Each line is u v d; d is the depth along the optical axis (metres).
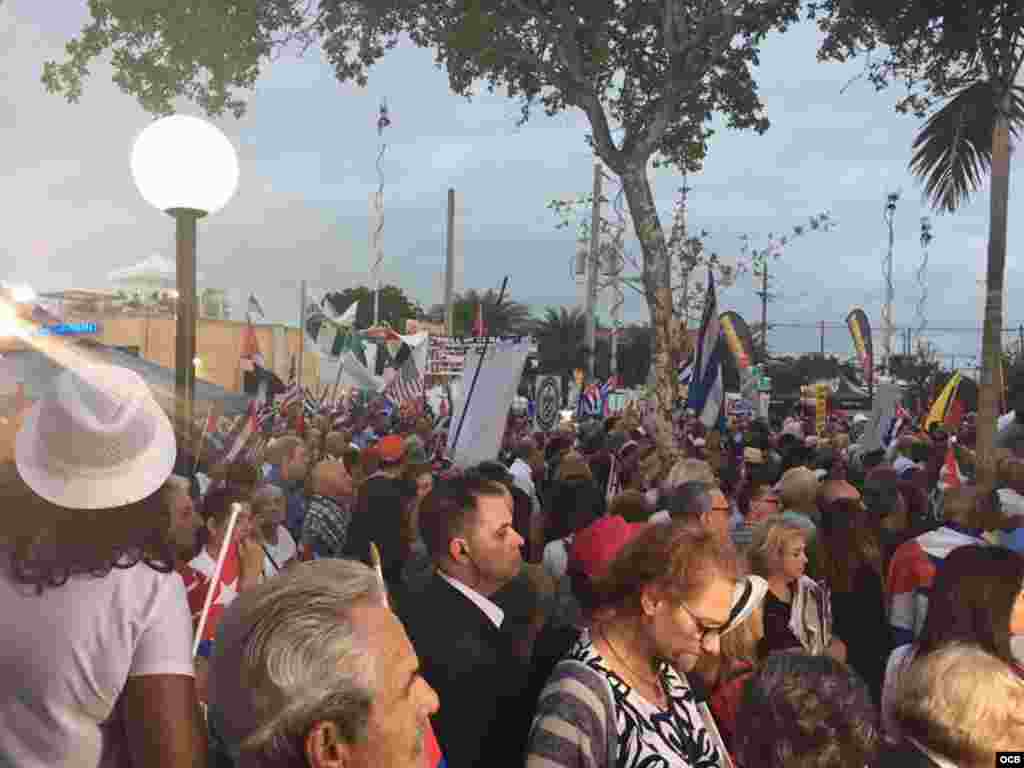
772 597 4.55
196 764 1.69
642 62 11.62
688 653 2.54
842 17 10.49
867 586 5.39
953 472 10.24
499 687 2.91
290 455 7.95
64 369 1.86
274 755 1.41
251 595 1.56
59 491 1.68
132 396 1.80
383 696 1.44
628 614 2.57
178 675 1.72
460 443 7.71
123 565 1.71
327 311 19.67
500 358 7.71
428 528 3.18
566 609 4.16
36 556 1.67
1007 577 3.24
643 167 10.41
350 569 1.59
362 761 1.43
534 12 10.20
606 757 2.41
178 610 1.78
